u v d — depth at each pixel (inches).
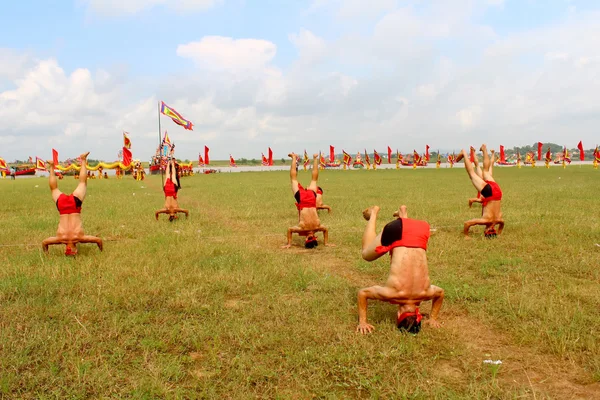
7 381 168.2
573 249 374.3
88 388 168.6
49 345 201.2
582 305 247.3
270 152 3991.1
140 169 2180.1
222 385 170.6
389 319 231.3
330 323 227.1
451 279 300.5
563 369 180.9
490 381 170.6
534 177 1676.9
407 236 222.1
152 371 177.8
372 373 177.2
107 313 241.1
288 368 183.5
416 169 3316.9
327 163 4493.1
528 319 228.7
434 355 195.2
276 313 240.8
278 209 719.1
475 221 443.2
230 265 342.3
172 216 590.2
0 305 252.7
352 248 418.3
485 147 473.7
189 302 257.4
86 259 360.2
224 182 1678.2
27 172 3321.9
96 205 794.2
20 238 459.8
